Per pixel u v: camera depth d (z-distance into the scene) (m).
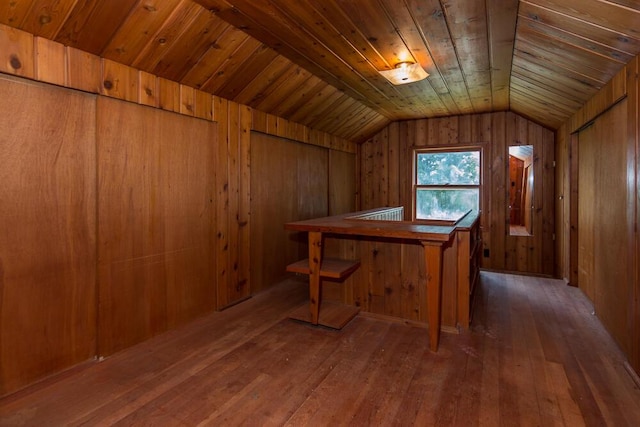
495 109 4.69
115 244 2.35
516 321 2.93
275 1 2.09
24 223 1.91
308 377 2.07
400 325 2.83
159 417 1.71
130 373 2.11
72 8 1.82
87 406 1.80
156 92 2.55
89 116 2.18
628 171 2.16
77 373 2.10
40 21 1.82
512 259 4.79
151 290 2.59
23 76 1.84
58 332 2.07
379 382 2.02
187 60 2.54
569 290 3.81
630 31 1.77
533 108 4.08
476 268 3.77
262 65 2.96
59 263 2.06
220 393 1.91
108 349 2.32
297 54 2.91
